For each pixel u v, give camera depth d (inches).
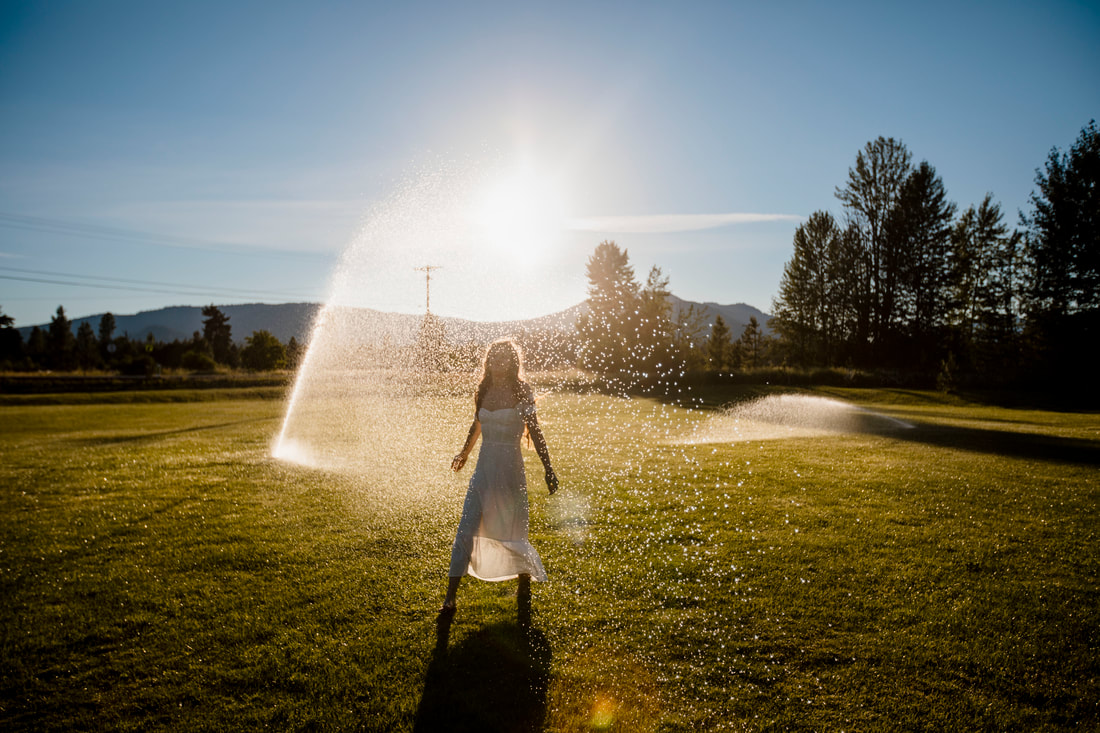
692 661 128.0
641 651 131.9
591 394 673.6
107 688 121.6
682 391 995.3
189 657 132.4
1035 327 1337.4
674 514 238.8
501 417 160.9
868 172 1772.9
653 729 106.0
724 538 208.2
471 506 158.6
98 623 148.4
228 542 207.2
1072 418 708.0
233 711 113.3
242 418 738.2
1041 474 324.2
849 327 1876.2
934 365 1675.7
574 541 205.8
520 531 161.2
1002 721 108.3
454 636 139.2
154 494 279.1
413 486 288.2
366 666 127.0
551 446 425.7
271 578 174.9
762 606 153.5
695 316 1374.3
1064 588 166.1
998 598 159.0
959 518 234.7
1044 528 222.1
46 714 113.4
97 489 292.4
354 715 111.3
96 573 181.0
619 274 1700.3
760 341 2613.2
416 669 125.4
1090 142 1267.2
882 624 144.3
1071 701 114.8
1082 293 1278.3
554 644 135.1
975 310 1686.8
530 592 162.7
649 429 532.7
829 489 283.3
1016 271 1444.4
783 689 117.8
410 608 153.9
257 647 135.6
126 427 686.5
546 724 107.7
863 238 1813.5
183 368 1935.3
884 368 1704.0
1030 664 127.6
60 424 751.1
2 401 1178.6
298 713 112.2
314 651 133.2
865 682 120.3
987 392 1187.9
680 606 153.9
